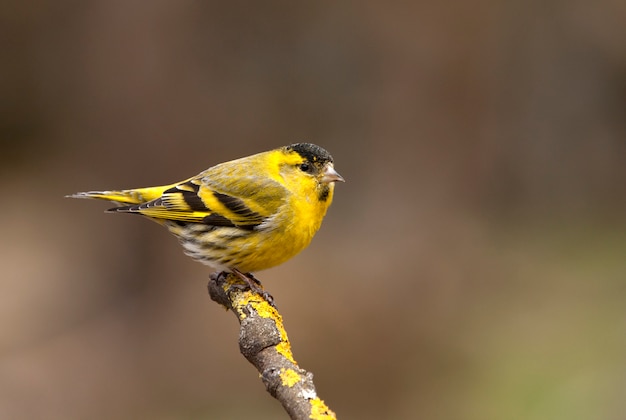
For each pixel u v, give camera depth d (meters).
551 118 17.25
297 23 16.94
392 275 14.36
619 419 11.22
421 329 13.29
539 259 15.13
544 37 17.22
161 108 16.69
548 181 17.03
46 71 17.58
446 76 17.00
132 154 16.67
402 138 16.83
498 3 17.03
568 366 12.23
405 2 17.08
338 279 14.03
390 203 16.22
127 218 15.46
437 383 12.36
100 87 17.03
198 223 7.80
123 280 14.84
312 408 5.33
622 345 12.39
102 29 17.11
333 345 12.86
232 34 16.89
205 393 12.24
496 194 16.77
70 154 17.41
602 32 17.19
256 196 7.71
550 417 11.52
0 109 17.89
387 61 17.02
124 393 12.40
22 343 13.20
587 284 14.11
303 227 7.83
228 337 12.89
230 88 16.81
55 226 16.16
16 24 17.55
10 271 14.84
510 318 13.46
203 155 16.50
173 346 13.13
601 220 16.27
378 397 12.35
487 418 11.70
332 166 7.84
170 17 16.78
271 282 13.77
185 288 14.29
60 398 12.16
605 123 17.22
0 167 17.73
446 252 15.20
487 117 17.06
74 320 13.95
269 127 16.72
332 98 16.95
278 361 5.77
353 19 17.03
